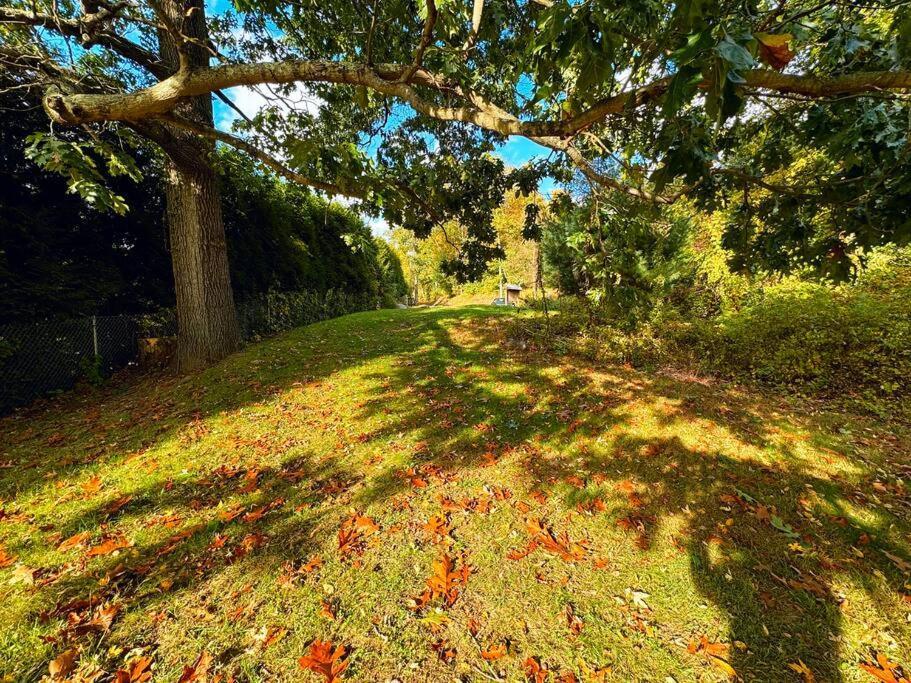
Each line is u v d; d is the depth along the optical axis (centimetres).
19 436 407
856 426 415
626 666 169
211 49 193
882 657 173
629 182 296
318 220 1436
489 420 415
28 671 159
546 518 266
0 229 560
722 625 189
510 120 169
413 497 285
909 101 120
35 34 375
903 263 544
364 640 178
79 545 232
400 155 475
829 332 527
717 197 237
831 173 201
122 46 486
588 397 477
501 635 182
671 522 263
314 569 218
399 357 661
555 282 898
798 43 157
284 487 297
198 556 225
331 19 427
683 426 404
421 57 186
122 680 156
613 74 132
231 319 673
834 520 265
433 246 2347
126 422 428
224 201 973
